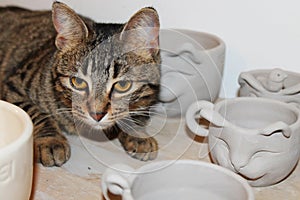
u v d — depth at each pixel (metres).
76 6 1.11
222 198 0.57
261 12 0.92
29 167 0.51
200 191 0.59
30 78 0.91
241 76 0.85
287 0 0.89
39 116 0.87
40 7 1.19
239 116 0.76
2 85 0.95
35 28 1.05
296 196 0.69
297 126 0.67
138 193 0.54
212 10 0.96
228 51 0.98
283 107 0.74
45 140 0.80
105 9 1.07
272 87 0.81
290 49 0.92
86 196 0.67
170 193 0.58
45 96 0.87
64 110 0.85
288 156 0.67
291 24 0.90
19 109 0.55
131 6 1.04
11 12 1.14
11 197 0.49
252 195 0.52
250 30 0.94
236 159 0.66
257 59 0.96
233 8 0.94
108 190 0.55
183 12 0.99
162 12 1.01
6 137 0.56
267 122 0.76
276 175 0.69
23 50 1.00
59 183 0.70
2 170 0.47
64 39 0.80
